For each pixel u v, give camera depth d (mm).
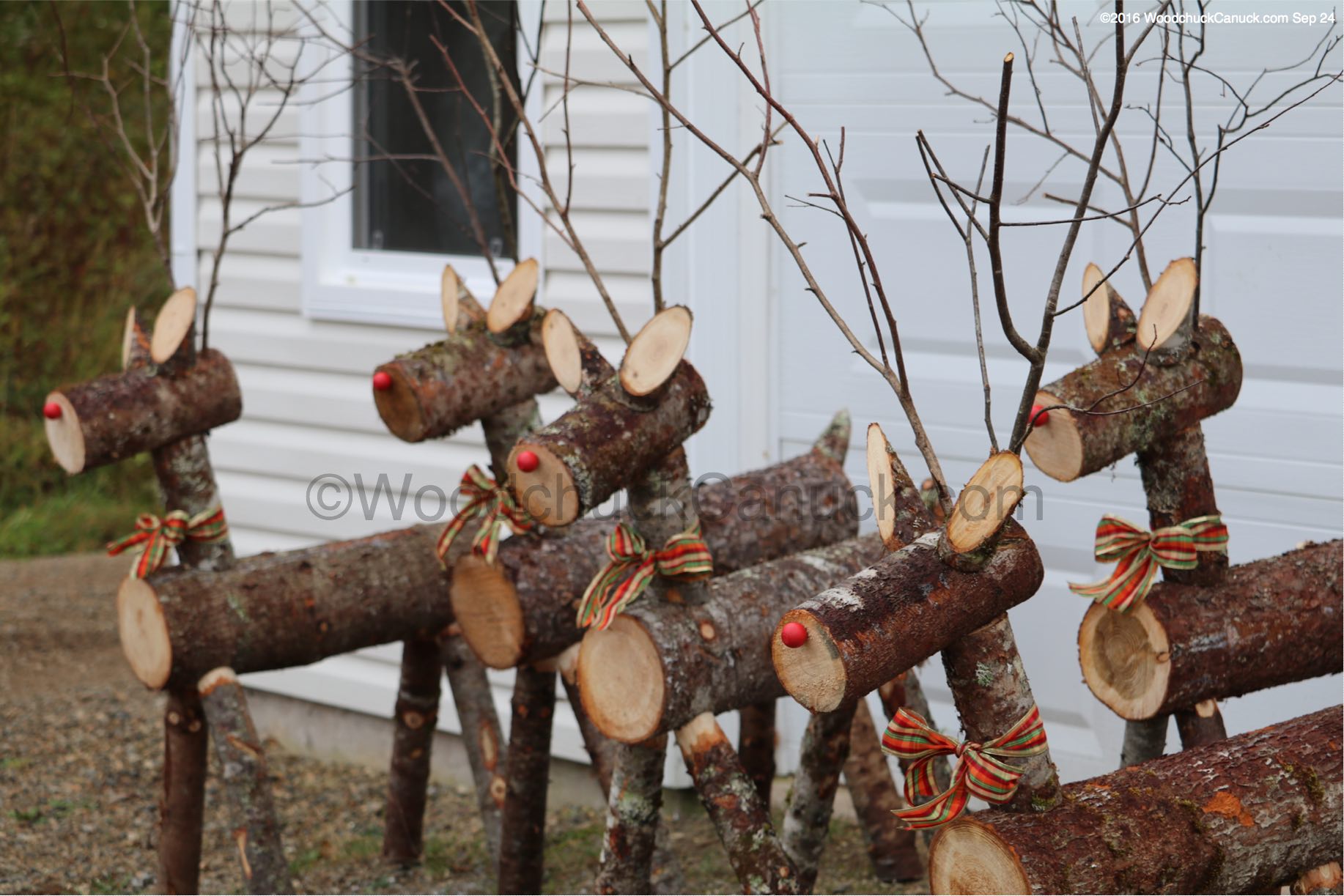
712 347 3965
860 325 3840
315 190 4562
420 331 4422
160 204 3520
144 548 3188
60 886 3732
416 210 4516
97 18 8961
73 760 4660
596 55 3957
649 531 2607
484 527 2955
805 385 3936
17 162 8734
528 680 3285
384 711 4629
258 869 3244
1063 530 3592
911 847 3475
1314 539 3279
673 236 2688
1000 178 1968
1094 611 2572
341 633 3379
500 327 3102
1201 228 2484
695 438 4023
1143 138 3379
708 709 2621
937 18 3627
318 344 4625
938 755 2180
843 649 2008
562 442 2416
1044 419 2430
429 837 4102
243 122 3574
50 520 8039
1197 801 2197
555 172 4074
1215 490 3387
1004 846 2041
